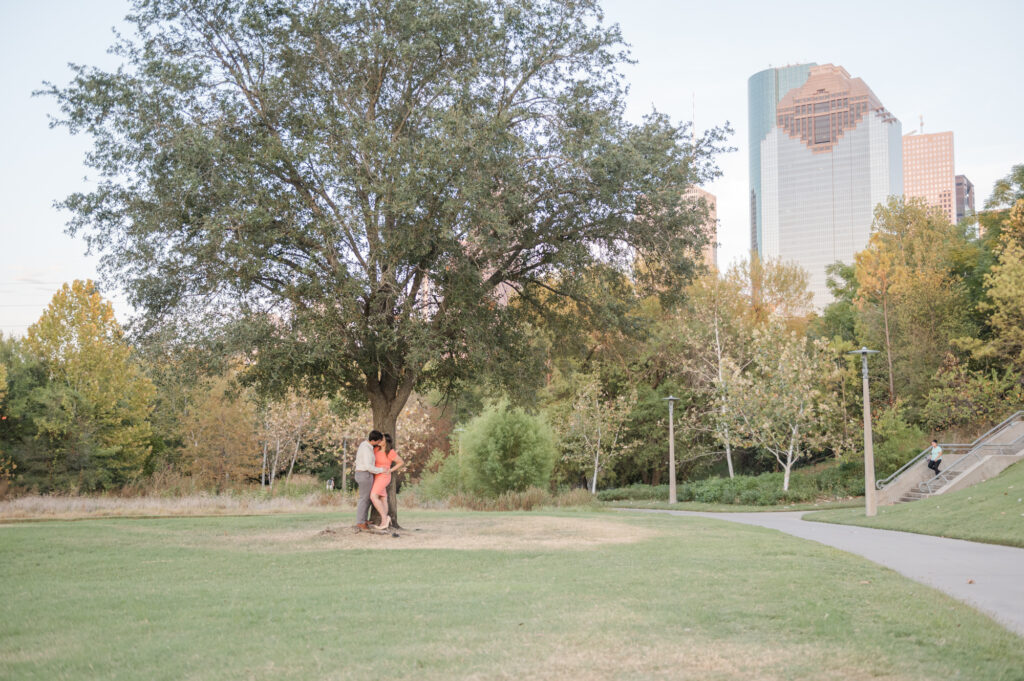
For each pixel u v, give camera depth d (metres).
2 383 37.56
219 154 14.47
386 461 16.33
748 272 52.44
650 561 11.54
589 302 18.73
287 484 36.72
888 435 37.88
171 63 15.49
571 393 50.19
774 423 38.72
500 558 12.03
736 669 5.43
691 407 49.16
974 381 37.19
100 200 15.78
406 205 14.19
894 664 5.62
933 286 42.28
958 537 17.59
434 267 15.57
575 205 16.91
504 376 19.42
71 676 5.18
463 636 6.29
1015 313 37.06
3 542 14.12
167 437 45.22
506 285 18.98
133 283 15.64
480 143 14.70
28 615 7.28
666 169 17.25
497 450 36.41
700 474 52.78
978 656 5.95
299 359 15.43
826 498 37.81
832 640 6.32
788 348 39.41
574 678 5.18
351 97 16.44
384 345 15.27
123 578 10.07
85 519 21.84
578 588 8.79
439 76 16.67
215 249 14.95
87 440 37.91
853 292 58.31
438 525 19.02
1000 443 33.00
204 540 15.20
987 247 47.53
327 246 14.81
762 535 17.22
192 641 6.16
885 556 13.70
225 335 15.05
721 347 47.75
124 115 15.56
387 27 16.39
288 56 16.58
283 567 11.05
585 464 48.84
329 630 6.57
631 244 18.05
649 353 48.59
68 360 39.16
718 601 7.94
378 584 9.31
